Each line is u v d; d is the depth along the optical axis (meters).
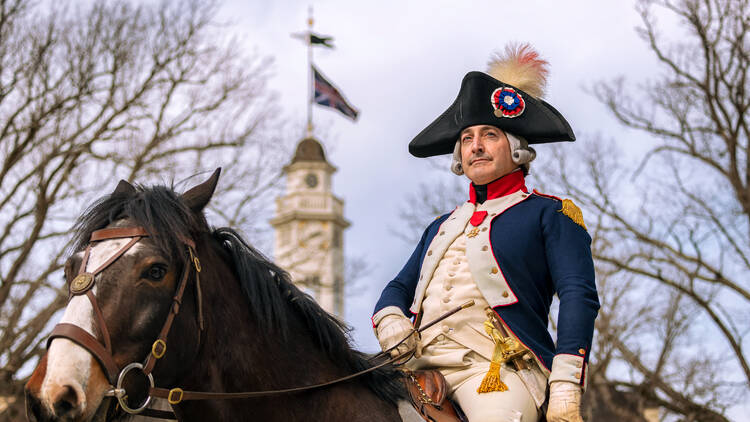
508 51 4.20
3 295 14.77
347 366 3.53
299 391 3.35
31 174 15.98
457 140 4.09
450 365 3.66
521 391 3.53
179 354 3.06
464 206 4.04
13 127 16.08
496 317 3.66
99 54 16.61
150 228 3.05
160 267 3.01
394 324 3.72
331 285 20.22
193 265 3.15
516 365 3.60
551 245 3.72
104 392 2.82
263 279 3.40
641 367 19.36
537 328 3.69
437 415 3.47
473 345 3.68
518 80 4.09
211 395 3.11
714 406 18.83
